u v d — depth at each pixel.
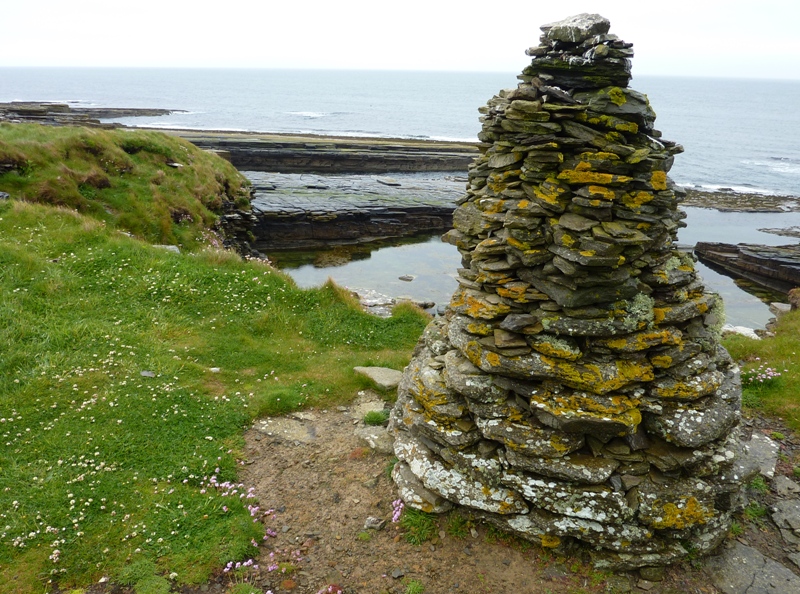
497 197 8.04
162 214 24.64
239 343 14.54
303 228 38.81
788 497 9.05
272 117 167.50
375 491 9.05
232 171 36.25
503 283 7.80
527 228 7.34
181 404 11.45
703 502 7.29
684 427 7.26
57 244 17.33
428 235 43.00
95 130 28.31
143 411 11.04
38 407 10.83
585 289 7.12
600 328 7.20
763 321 27.39
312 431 11.07
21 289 14.62
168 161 29.23
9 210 18.52
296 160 73.25
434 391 8.38
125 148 28.05
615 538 7.28
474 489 7.83
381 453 10.03
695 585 7.24
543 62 7.41
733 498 7.72
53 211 19.30
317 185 49.53
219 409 11.46
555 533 7.41
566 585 7.20
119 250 17.53
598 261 6.75
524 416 7.72
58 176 22.95
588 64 7.03
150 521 8.39
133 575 7.41
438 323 10.20
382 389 12.63
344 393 12.54
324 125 149.25
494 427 7.69
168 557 7.75
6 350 12.29
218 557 7.73
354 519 8.47
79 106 171.00
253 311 16.11
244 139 81.06
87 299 15.02
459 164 80.62
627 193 7.13
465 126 157.50
